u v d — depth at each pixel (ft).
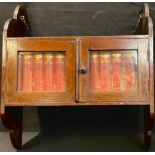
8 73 3.86
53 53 3.91
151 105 3.71
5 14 4.90
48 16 4.90
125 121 4.95
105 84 3.83
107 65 3.85
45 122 5.01
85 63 3.82
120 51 3.86
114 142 4.73
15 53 3.88
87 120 4.98
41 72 3.90
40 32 4.92
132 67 3.83
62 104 3.79
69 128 4.99
